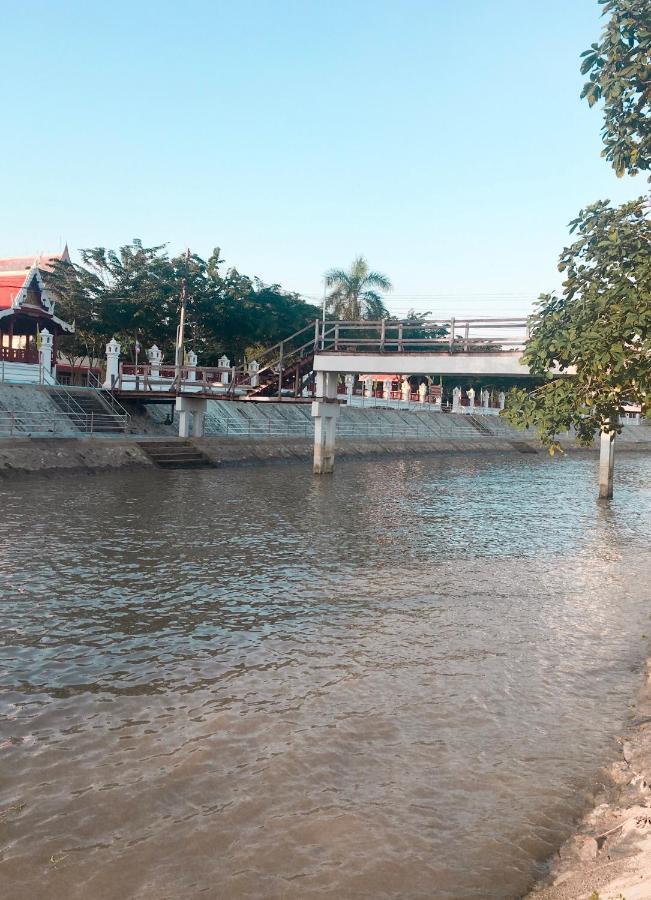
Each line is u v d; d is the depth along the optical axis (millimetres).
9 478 29938
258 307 66438
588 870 5699
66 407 41094
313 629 12203
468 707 9164
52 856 6051
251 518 23250
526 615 13320
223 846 6219
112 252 62688
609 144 9070
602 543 21047
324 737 8258
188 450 40562
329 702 9242
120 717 8703
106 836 6340
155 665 10398
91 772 7406
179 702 9156
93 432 40219
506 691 9711
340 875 5852
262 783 7234
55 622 12156
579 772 7535
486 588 15297
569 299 9867
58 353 62938
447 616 13148
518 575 16562
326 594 14438
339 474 40219
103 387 45750
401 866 5973
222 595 14102
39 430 37312
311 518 23844
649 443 89062
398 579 15852
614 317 8844
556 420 9922
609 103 8938
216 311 64062
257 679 9961
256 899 5559
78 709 8898
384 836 6383
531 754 7926
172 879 5785
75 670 10148
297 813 6727
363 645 11453
